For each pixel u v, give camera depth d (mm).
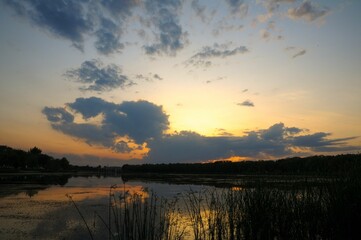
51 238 10781
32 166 93562
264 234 8688
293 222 8859
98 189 27422
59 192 24844
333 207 8617
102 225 12234
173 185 29594
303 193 9133
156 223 9500
